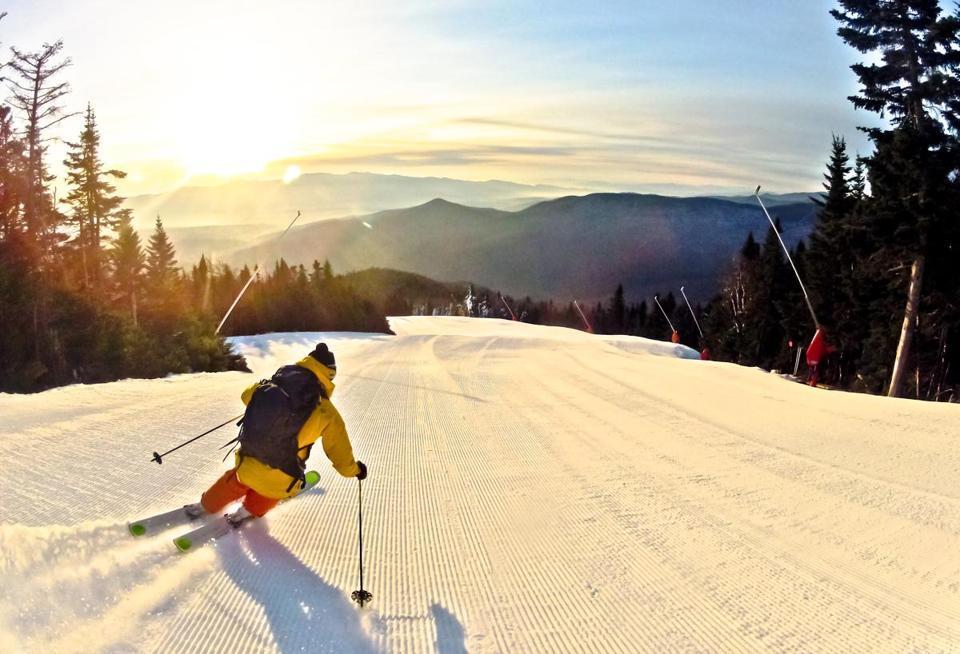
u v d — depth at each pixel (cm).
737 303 5822
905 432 903
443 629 358
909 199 2492
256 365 3228
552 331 5847
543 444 837
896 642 353
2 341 1537
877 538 506
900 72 2470
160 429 786
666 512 567
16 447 657
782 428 938
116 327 1928
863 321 3819
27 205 2622
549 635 357
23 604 306
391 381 1482
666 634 360
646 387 1405
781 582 428
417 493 616
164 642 312
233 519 472
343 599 384
